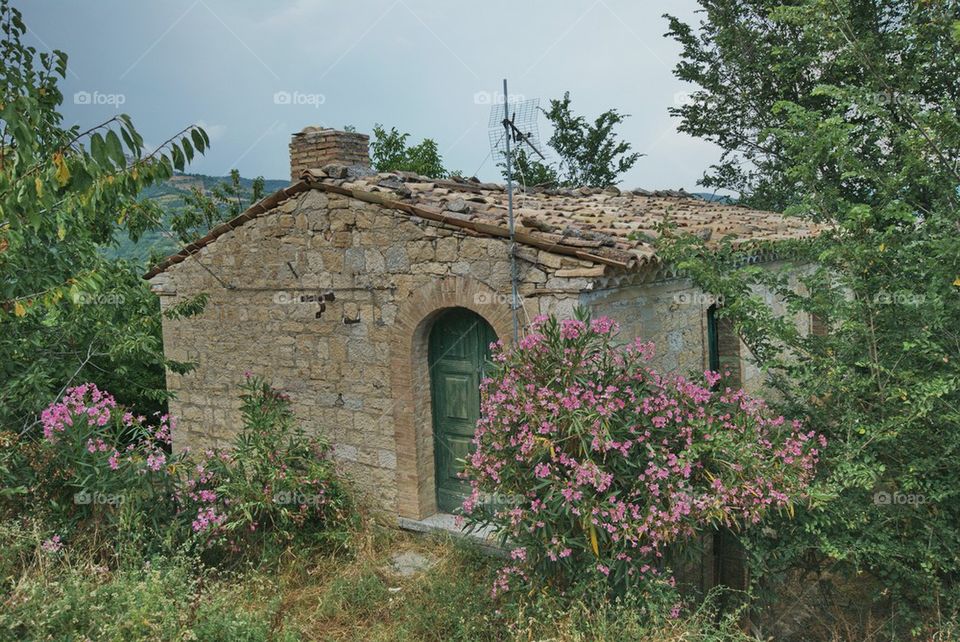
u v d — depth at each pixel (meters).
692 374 6.52
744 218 11.37
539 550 5.29
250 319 8.55
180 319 9.13
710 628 5.10
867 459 5.19
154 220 8.61
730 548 8.12
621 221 8.16
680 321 7.67
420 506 7.50
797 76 13.35
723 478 5.48
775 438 5.66
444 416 7.61
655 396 5.64
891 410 5.37
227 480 6.88
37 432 6.65
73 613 4.25
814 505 5.12
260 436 7.34
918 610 5.62
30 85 6.33
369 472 7.80
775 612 6.93
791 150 6.00
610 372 5.55
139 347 7.87
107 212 7.88
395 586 6.46
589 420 5.17
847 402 5.55
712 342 8.73
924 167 5.32
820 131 5.50
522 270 6.45
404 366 7.42
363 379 7.73
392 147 22.69
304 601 6.13
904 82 5.81
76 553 5.57
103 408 6.38
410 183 8.46
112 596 4.59
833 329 6.00
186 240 12.34
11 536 5.34
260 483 6.98
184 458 7.00
